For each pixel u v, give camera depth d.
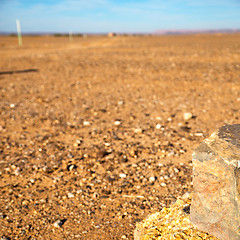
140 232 2.73
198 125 6.60
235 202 2.08
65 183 4.25
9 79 12.98
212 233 2.29
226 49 24.75
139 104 8.59
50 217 3.47
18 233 3.18
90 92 10.27
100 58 20.77
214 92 9.66
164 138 5.88
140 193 3.95
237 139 2.31
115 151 5.31
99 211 3.58
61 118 7.38
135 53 23.70
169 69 14.42
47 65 17.55
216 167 2.19
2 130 6.54
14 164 4.86
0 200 3.83
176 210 2.73
